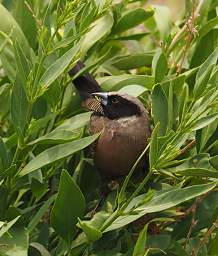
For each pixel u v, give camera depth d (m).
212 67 6.51
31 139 6.98
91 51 8.17
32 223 6.57
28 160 7.03
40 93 6.40
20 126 6.53
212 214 7.04
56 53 7.25
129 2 8.47
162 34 8.88
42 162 6.43
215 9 8.89
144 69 8.66
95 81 7.73
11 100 6.53
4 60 7.26
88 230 6.18
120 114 7.40
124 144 7.32
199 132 7.13
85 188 7.63
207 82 6.54
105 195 7.43
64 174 6.20
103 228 6.15
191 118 6.05
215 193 7.14
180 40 8.36
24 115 6.53
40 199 7.43
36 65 6.49
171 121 6.70
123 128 7.35
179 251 6.77
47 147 6.99
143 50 9.05
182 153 7.36
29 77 6.37
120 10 8.28
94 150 7.43
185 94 7.01
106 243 6.88
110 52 8.69
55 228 6.49
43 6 8.00
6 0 8.18
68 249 6.57
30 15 7.78
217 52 6.83
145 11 8.30
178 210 7.30
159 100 6.82
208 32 8.23
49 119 6.90
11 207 6.47
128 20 8.36
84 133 7.65
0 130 7.61
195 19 8.19
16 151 6.54
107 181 7.52
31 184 6.84
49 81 6.41
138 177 7.52
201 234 7.56
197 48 8.27
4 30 7.38
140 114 7.43
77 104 7.72
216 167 6.81
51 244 7.21
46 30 6.53
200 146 7.15
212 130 7.18
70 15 6.34
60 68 6.42
